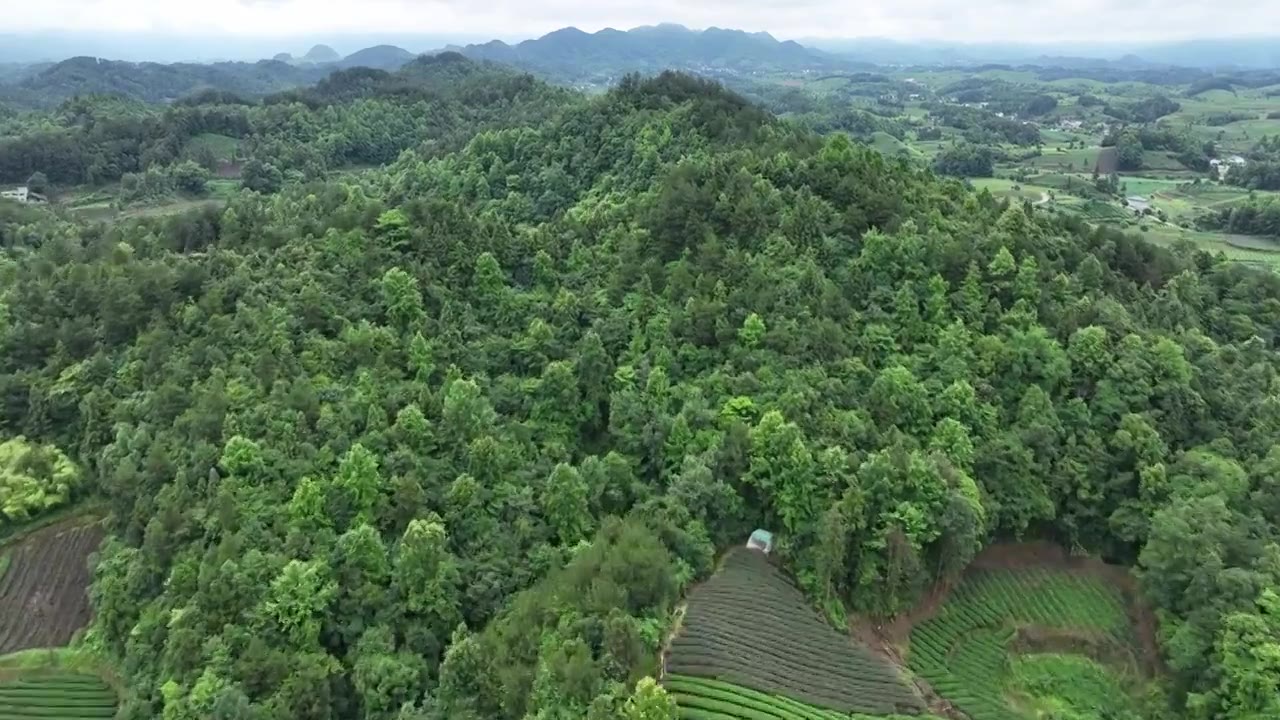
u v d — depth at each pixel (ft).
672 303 315.17
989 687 228.43
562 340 312.09
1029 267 313.94
